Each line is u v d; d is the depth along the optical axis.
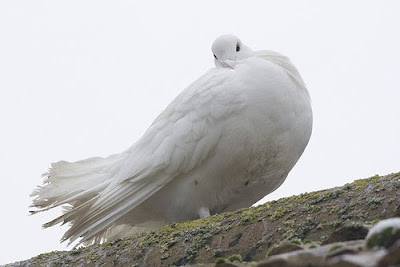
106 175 13.09
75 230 12.58
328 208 8.85
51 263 10.08
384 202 8.54
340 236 7.02
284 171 13.27
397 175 8.98
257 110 12.42
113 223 13.05
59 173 13.30
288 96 12.66
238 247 9.02
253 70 12.78
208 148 12.42
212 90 12.55
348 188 9.14
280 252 6.14
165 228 10.12
